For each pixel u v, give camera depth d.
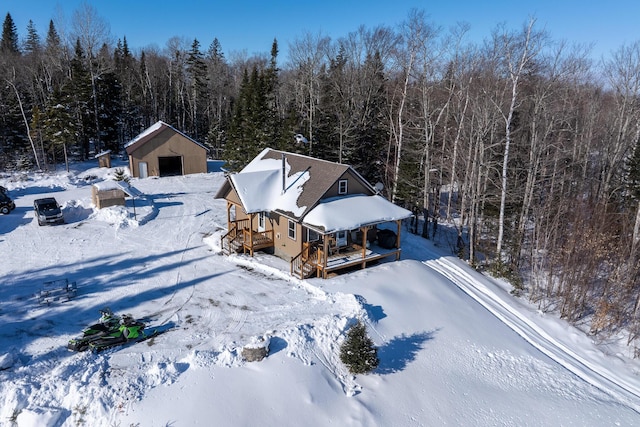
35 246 26.19
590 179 37.03
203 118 76.81
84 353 15.37
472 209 28.09
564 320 21.91
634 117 36.78
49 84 63.91
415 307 19.94
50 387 13.09
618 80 37.72
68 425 12.06
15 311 18.64
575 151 35.72
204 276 22.67
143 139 46.12
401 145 35.53
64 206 32.47
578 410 14.93
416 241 30.16
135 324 16.39
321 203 23.45
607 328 21.59
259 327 17.48
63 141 48.47
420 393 14.78
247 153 44.72
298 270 23.03
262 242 25.50
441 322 19.17
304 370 14.62
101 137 59.34
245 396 13.30
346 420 13.28
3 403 12.64
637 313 22.34
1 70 62.78
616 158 35.53
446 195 48.91
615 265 24.81
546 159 29.25
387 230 26.16
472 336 18.58
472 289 23.75
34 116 49.56
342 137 41.25
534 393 15.62
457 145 32.03
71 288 20.36
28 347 15.97
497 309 21.97
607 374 17.83
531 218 34.31
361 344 15.27
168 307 19.25
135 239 27.84
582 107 38.88
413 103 40.50
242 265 24.28
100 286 21.27
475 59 32.84
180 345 16.09
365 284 21.41
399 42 44.75
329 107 45.62
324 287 21.00
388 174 41.25
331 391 14.24
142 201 35.50
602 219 25.77
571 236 25.12
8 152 55.72
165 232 29.28
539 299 23.91
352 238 25.53
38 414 11.98
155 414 12.34
